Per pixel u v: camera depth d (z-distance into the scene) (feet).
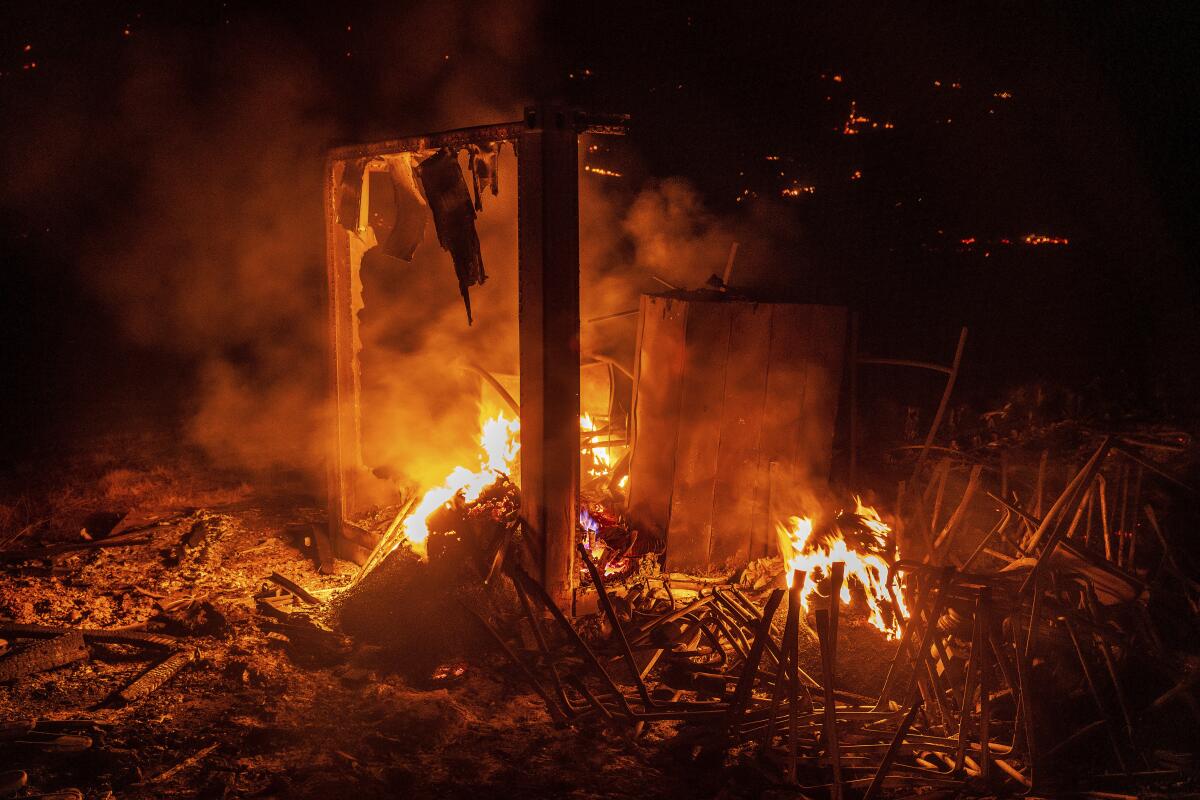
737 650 15.20
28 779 12.25
